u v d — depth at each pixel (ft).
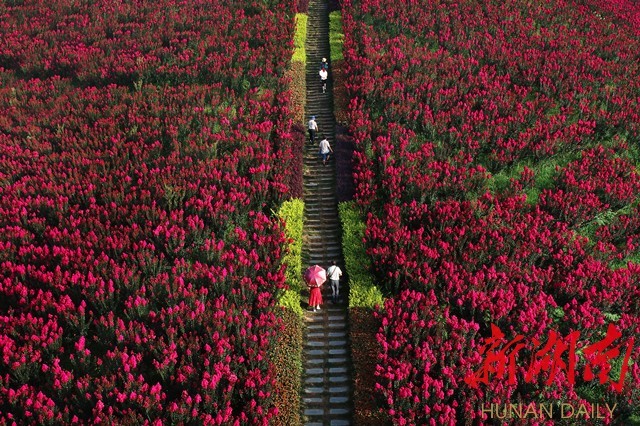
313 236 44.34
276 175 46.42
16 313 33.71
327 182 50.11
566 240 39.01
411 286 35.86
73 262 36.45
